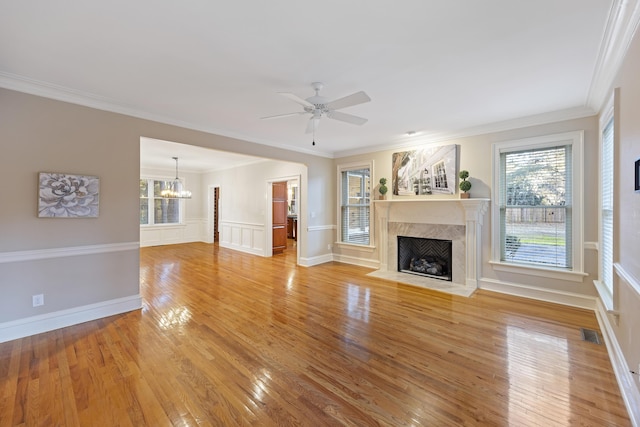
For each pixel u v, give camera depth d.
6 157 2.65
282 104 3.26
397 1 1.63
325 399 1.88
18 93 2.70
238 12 1.73
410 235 5.05
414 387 2.00
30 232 2.78
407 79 2.64
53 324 2.91
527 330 2.88
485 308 3.49
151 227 8.62
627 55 1.96
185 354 2.43
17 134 2.70
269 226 7.02
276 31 1.93
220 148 4.34
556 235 3.69
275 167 6.75
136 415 1.73
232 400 1.87
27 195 2.76
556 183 3.68
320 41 2.05
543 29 1.90
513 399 1.87
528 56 2.24
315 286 4.45
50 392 1.94
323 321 3.13
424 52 2.19
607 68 2.38
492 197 4.14
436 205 4.68
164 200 8.96
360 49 2.15
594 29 1.89
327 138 4.90
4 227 2.65
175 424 1.66
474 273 4.27
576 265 3.50
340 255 6.29
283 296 3.98
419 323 3.07
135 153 3.45
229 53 2.21
